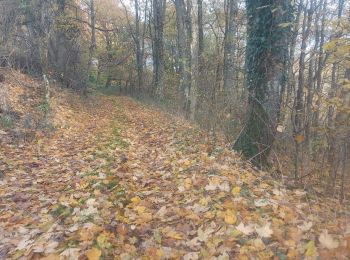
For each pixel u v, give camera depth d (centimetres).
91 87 2417
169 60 2939
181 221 351
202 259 280
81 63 1964
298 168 498
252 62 559
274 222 319
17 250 317
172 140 812
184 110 1569
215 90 810
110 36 3073
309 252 262
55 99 1262
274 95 537
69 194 461
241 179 449
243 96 629
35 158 669
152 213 379
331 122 455
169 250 295
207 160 552
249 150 551
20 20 1405
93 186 476
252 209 358
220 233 312
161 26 2516
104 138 884
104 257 294
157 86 2409
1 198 459
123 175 520
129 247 304
